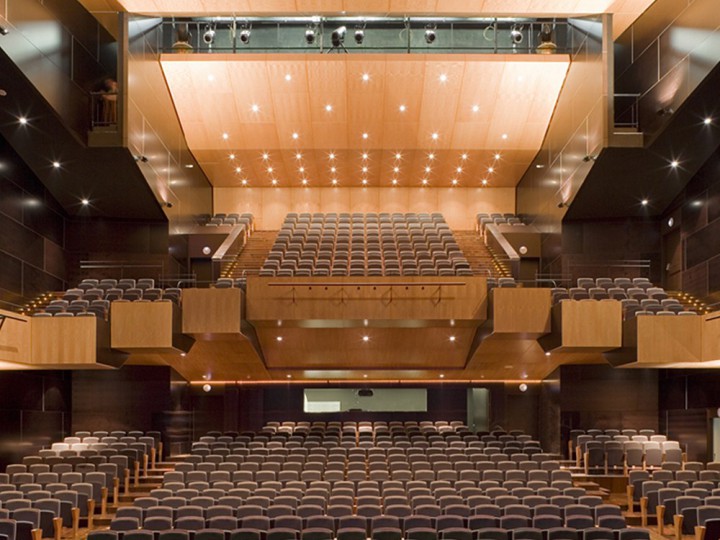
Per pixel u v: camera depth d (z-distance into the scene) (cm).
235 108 1955
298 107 1950
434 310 1515
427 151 2119
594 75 1650
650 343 1383
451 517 1054
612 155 1620
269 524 1049
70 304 1505
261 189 2373
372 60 1820
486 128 2022
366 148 2103
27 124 1486
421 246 1966
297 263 1836
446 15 1669
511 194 2372
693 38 1450
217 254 1802
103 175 1681
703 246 1659
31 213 1669
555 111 1950
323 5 1611
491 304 1497
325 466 1459
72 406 1838
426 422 2034
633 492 1422
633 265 1888
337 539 984
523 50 1867
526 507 1120
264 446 1686
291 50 1867
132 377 1842
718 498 1173
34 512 1079
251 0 1608
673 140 1575
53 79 1438
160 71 1825
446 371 1941
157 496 1232
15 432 1578
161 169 1820
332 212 2377
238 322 1472
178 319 1467
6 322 1289
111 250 1878
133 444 1650
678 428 1775
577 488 1261
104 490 1341
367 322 1539
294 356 1839
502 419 2048
